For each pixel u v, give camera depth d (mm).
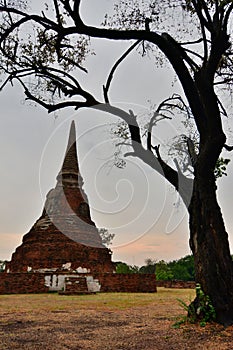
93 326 11109
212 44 11156
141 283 30844
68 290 27641
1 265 49000
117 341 8703
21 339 9016
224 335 8531
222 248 10156
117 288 30203
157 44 11523
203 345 7824
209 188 10609
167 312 14836
